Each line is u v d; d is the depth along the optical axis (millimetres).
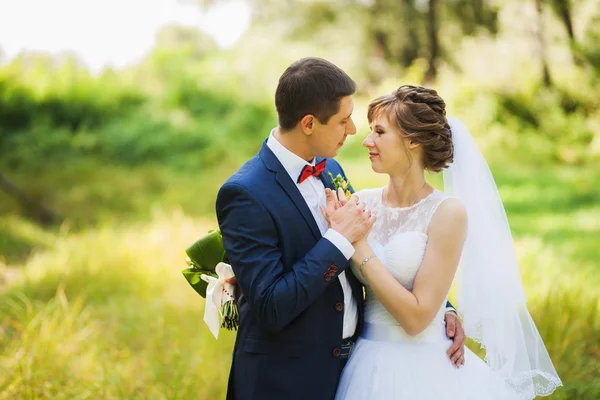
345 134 2172
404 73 20969
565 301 4688
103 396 3574
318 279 2021
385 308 2344
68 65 15203
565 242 7707
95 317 5023
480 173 2473
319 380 2162
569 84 15906
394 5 22125
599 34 16391
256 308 2053
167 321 4816
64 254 6457
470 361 2398
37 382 3625
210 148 13188
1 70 14570
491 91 15656
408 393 2209
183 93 15062
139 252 6504
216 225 7805
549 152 13930
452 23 20547
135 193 10656
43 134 13234
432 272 2211
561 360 3992
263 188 2131
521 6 16875
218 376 3883
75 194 10312
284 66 17172
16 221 8281
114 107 14680
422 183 2352
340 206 2178
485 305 2438
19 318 4504
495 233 2455
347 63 22516
